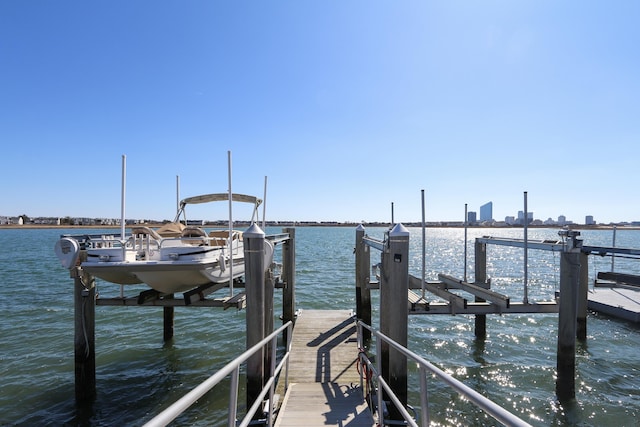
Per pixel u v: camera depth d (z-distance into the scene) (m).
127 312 13.20
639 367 8.35
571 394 6.93
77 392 7.06
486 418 6.35
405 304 5.87
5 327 11.39
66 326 11.50
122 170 7.39
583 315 10.14
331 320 10.14
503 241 9.31
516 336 10.55
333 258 34.22
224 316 12.82
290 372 6.95
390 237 5.90
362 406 5.56
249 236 5.91
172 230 9.38
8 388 7.43
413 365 8.60
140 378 8.00
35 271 24.05
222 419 6.44
